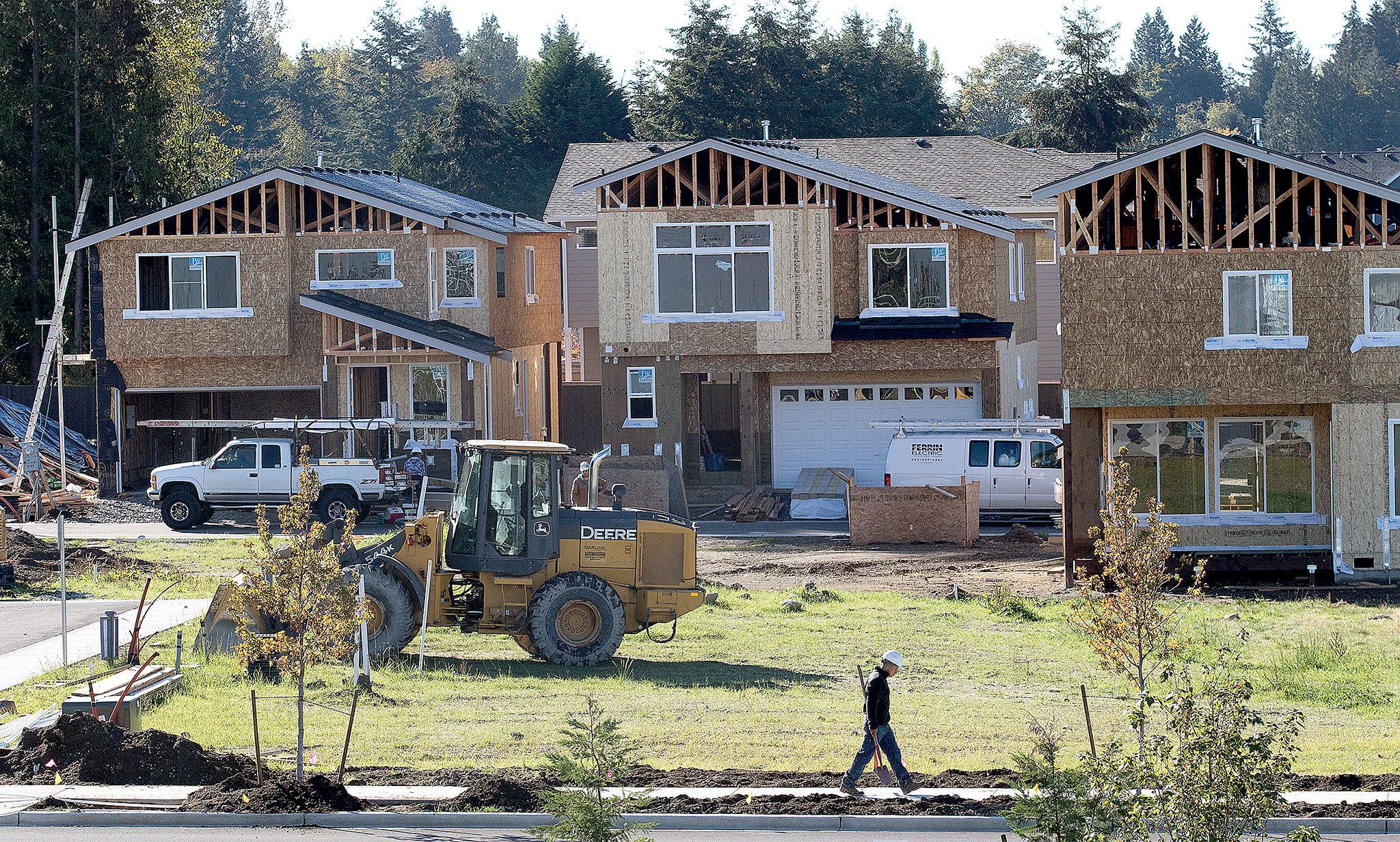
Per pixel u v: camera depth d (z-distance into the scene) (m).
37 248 189.50
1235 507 104.31
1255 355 100.69
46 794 46.09
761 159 137.25
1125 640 48.25
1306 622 84.50
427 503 132.50
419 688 63.56
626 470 130.00
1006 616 86.62
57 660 68.94
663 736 54.50
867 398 150.38
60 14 189.25
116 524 134.00
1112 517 48.78
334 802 45.06
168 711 57.56
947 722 57.72
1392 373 100.94
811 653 74.56
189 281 147.25
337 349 145.00
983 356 140.38
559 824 38.47
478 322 150.75
